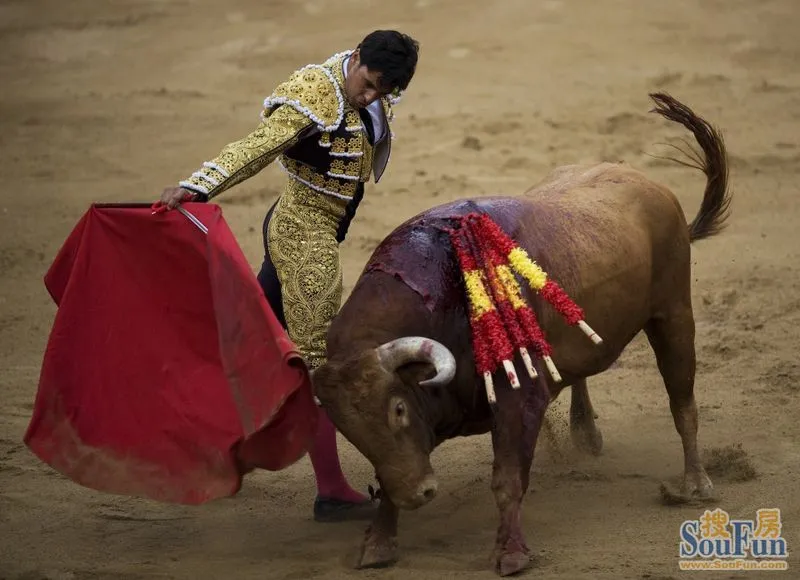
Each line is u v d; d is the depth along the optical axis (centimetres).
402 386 1267
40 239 3250
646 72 4853
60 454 1437
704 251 2878
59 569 1414
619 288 1545
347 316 1338
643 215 1630
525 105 4431
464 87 4781
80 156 4141
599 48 5291
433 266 1355
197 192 1387
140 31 6197
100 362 1448
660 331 1678
